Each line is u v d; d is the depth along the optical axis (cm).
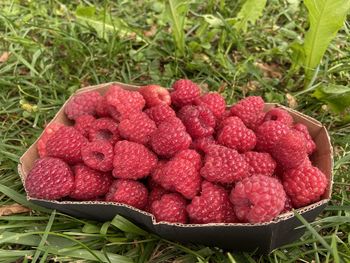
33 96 19
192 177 12
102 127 14
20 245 14
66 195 13
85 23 22
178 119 13
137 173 13
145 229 14
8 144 18
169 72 21
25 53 21
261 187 11
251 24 23
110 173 14
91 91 16
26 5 25
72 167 14
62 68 21
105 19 22
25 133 18
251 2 21
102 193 14
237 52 22
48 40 23
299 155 13
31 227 14
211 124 14
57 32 21
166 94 15
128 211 13
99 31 22
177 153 13
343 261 13
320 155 14
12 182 16
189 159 13
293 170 13
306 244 14
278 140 13
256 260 14
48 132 15
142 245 14
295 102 19
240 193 12
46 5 24
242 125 13
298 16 24
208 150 13
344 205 15
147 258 14
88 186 13
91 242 14
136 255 14
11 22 22
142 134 14
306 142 14
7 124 18
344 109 18
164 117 14
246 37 22
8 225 14
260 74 21
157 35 22
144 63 21
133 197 13
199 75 21
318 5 18
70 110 15
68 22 23
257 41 22
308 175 13
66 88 20
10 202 15
